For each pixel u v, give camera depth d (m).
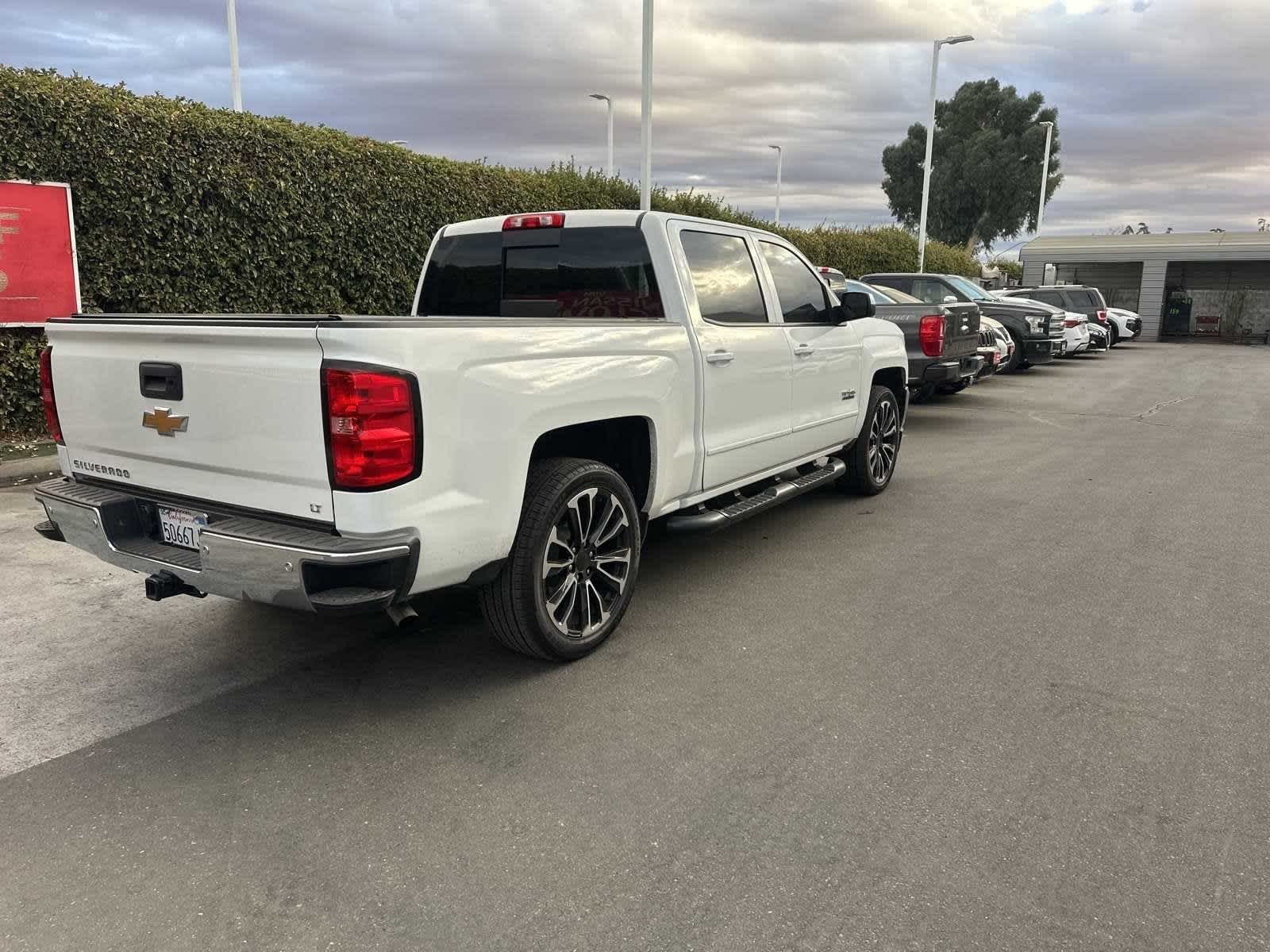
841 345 6.06
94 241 8.10
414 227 10.94
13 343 7.94
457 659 3.95
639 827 2.70
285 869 2.51
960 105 57.72
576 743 3.20
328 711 3.46
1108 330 25.30
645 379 3.99
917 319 9.60
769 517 6.44
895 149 60.25
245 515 3.17
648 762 3.06
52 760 3.10
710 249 4.79
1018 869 2.50
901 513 6.57
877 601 4.66
